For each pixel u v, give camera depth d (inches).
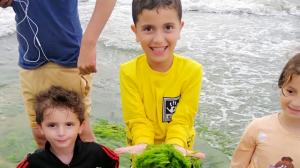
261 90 94.1
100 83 94.9
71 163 44.8
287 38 131.1
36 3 50.7
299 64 39.5
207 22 147.3
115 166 46.6
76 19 53.6
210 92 92.5
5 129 73.7
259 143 42.8
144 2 45.1
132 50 115.8
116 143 70.2
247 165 44.6
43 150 45.4
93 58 46.4
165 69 47.6
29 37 52.6
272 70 105.7
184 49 118.0
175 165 41.7
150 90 48.1
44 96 45.9
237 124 79.4
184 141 47.3
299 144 41.3
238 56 114.7
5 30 128.2
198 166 44.9
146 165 41.7
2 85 90.7
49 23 51.5
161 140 49.6
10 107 81.6
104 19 46.0
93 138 58.7
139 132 47.3
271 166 42.0
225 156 69.0
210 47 121.0
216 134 75.8
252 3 169.5
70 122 44.4
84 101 53.9
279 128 42.1
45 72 54.4
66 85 54.8
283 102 41.1
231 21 149.6
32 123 56.9
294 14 159.5
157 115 48.5
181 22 47.3
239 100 89.1
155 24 45.1
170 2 45.1
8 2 51.3
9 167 63.2
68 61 53.6
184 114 48.2
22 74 55.7
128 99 48.1
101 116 79.6
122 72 48.8
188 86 48.3
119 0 172.1
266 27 142.7
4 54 110.0
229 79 99.7
